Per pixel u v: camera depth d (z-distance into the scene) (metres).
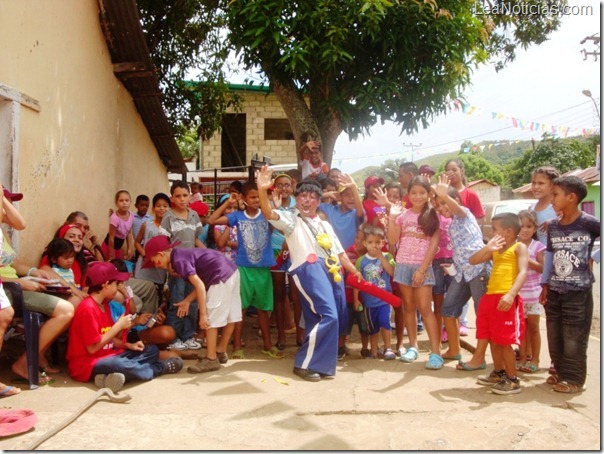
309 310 4.82
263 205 4.77
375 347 5.32
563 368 4.23
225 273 4.85
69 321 4.42
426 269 4.91
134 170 9.61
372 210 5.89
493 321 4.23
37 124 5.50
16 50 5.08
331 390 4.25
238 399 4.02
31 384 4.20
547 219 4.93
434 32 7.23
